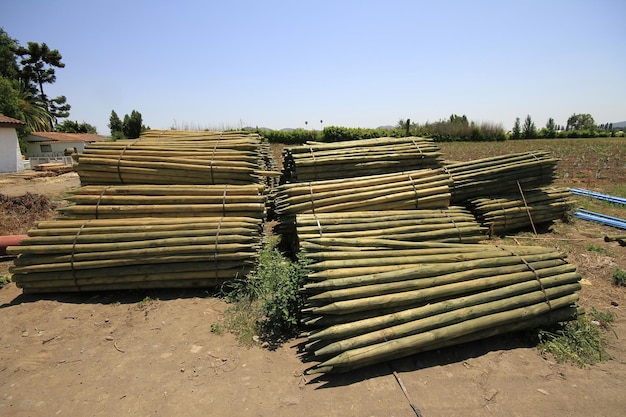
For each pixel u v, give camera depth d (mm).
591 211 10719
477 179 8742
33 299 5617
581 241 8141
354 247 5273
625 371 3910
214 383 3730
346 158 7812
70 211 6195
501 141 47875
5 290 5984
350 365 3719
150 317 5059
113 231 5785
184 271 5625
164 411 3352
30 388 3668
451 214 7066
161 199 6387
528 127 53906
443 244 5609
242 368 3971
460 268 4590
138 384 3717
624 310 5164
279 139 43000
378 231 6051
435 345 3996
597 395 3551
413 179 7594
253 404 3438
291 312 4609
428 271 4473
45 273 5578
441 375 3848
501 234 8672
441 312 4105
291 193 6992
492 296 4324
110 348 4348
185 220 6020
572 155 26812
